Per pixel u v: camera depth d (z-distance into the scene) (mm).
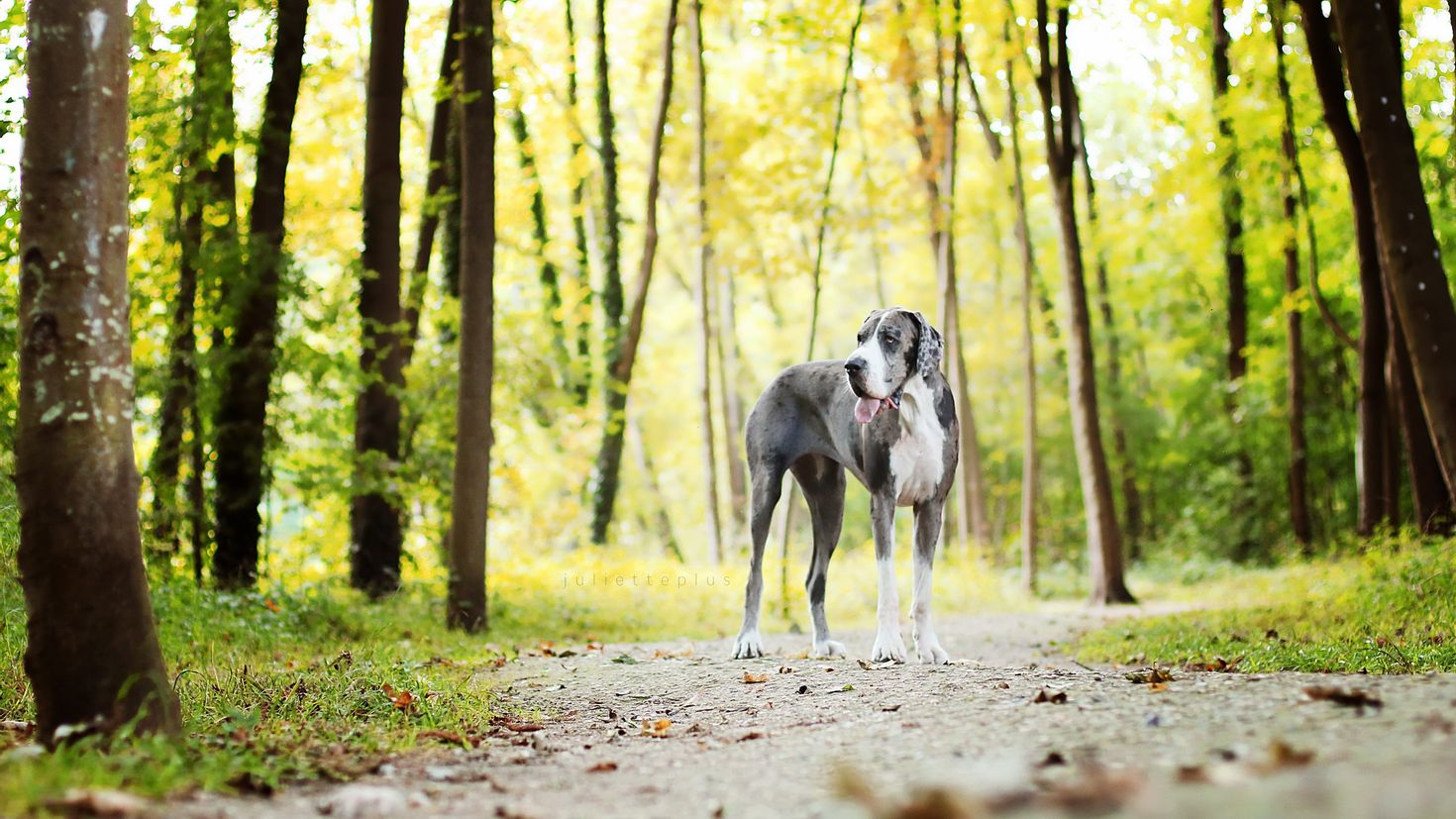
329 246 14594
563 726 6016
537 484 24719
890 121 22953
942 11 19406
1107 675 6422
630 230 34625
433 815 3771
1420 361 10758
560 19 23891
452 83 13883
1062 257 18766
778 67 26422
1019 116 23766
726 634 12898
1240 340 24047
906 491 8047
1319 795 2850
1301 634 9211
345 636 10242
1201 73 21281
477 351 11953
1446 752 3176
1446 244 17094
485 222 12039
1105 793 3066
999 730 4531
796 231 34188
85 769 3912
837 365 8672
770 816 3492
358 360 13250
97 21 4754
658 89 27688
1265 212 20422
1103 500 18312
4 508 7656
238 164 13555
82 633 4551
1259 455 24938
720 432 39750
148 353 12281
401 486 13070
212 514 12430
